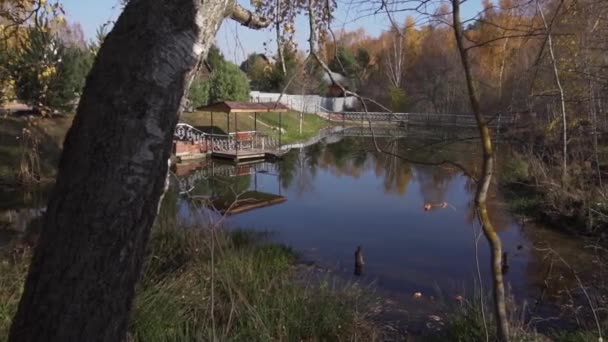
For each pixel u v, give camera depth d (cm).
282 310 503
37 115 2072
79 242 134
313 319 523
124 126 136
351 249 1078
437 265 974
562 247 1046
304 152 3005
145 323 430
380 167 2484
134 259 142
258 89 4559
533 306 718
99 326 138
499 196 1473
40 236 143
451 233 1237
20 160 1766
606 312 570
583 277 855
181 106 147
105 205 135
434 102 2070
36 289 137
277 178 2120
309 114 4675
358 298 636
